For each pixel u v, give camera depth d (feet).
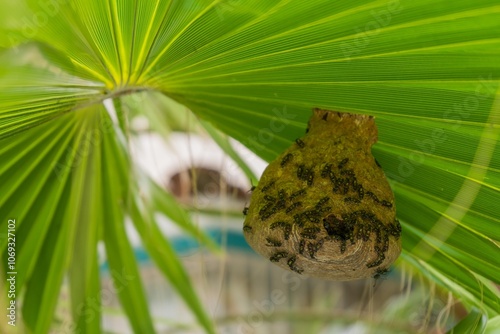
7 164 2.23
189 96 2.19
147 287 4.34
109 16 1.71
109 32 1.77
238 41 1.84
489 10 1.60
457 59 1.76
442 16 1.65
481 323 2.27
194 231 2.98
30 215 2.43
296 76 1.96
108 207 2.60
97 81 1.96
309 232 1.87
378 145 2.15
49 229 2.49
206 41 1.84
